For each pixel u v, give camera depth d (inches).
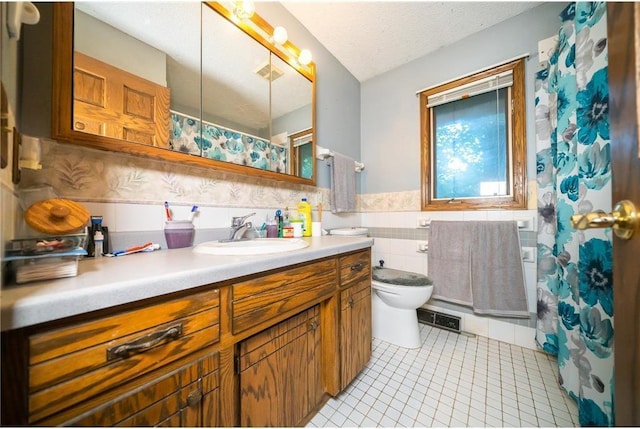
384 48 72.7
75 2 29.7
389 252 83.0
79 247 20.8
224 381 25.1
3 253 17.0
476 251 64.7
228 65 46.3
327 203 72.7
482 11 60.3
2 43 17.9
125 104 33.6
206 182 43.0
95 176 31.1
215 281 23.8
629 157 15.1
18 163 22.7
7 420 14.4
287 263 31.6
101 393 17.6
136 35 35.0
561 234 45.6
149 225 35.7
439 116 76.2
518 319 61.7
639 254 14.6
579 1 39.3
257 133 51.6
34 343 15.0
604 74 34.1
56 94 27.7
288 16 59.1
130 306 18.9
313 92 64.9
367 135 88.4
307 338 37.9
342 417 39.9
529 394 44.5
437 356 57.1
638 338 14.8
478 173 69.5
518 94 61.8
